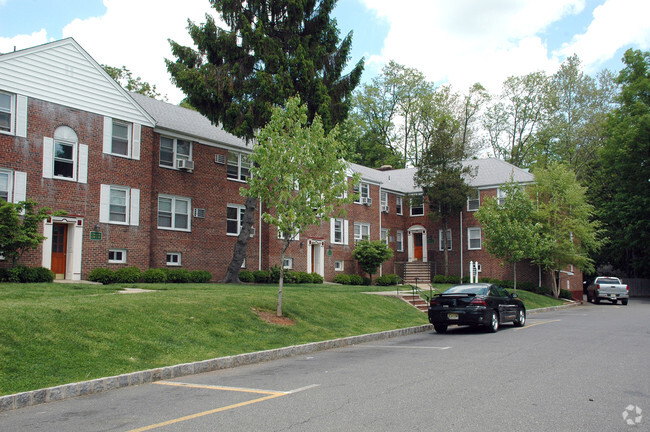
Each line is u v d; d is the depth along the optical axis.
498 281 35.88
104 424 6.34
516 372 9.22
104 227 21.70
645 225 42.91
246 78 23.91
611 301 36.84
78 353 9.36
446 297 16.70
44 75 20.12
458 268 39.81
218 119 23.88
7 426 6.32
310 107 23.95
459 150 37.81
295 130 15.68
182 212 25.64
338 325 15.67
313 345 12.91
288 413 6.62
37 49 19.95
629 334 15.27
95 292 15.72
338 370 9.90
